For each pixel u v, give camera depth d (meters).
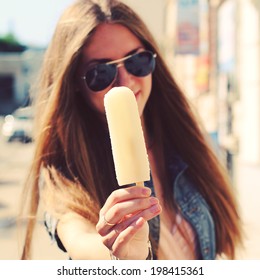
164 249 2.21
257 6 12.53
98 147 2.18
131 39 2.20
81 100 2.22
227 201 2.56
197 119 2.65
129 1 2.23
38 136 2.17
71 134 2.14
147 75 2.25
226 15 14.17
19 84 55.38
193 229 2.37
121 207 1.49
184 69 14.02
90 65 2.14
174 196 2.39
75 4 2.17
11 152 22.05
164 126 2.56
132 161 1.61
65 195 2.00
